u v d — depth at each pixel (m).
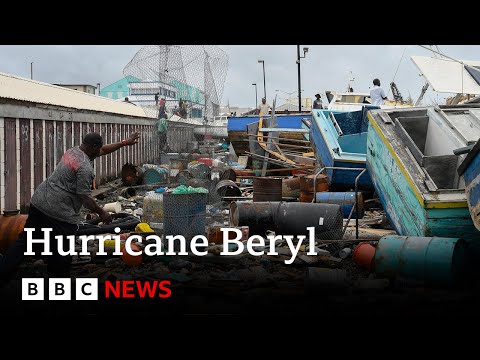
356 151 12.22
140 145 21.08
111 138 17.58
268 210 8.52
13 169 10.84
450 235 6.85
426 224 6.91
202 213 8.27
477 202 6.16
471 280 6.50
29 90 12.52
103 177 16.75
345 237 8.94
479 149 6.01
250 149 18.33
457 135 8.71
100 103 17.95
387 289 6.39
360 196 10.23
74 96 16.05
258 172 16.62
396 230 8.24
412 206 7.36
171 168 9.79
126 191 13.91
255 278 6.53
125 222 9.09
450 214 6.83
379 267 6.61
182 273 6.78
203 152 9.64
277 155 16.97
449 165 7.84
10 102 10.64
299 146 17.98
